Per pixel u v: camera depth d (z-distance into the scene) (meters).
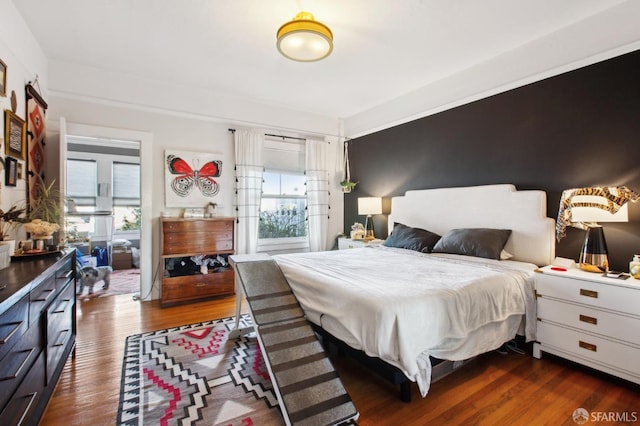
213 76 3.57
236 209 4.28
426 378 1.64
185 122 3.96
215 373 2.07
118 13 2.39
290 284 2.43
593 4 2.30
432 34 2.69
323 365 1.79
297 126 4.75
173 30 2.62
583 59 2.50
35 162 2.79
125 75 3.49
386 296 1.70
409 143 4.16
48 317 1.57
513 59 2.95
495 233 2.88
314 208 4.96
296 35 2.12
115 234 6.05
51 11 2.36
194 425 1.57
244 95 4.16
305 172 4.96
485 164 3.27
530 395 1.83
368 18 2.46
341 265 2.61
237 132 4.24
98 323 2.98
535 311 2.31
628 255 2.31
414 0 2.24
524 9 2.35
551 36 2.68
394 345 1.58
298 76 3.56
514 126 3.02
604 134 2.43
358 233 4.61
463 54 3.05
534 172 2.86
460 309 1.83
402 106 4.16
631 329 1.86
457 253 2.99
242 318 3.14
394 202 4.23
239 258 2.81
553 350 2.21
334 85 3.82
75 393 1.83
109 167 5.96
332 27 2.58
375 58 3.12
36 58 2.79
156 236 3.78
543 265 2.68
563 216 2.51
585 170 2.53
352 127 5.07
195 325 2.94
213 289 3.76
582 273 2.18
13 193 2.31
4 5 2.11
